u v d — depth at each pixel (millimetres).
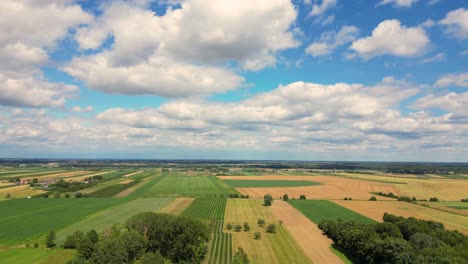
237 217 140500
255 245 99375
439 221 127625
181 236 86312
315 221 133125
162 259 79938
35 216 139750
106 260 75250
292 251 93875
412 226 92500
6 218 136250
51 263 81938
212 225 123438
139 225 94625
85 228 118688
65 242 95250
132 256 82250
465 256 68438
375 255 78875
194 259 84312
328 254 91750
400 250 73125
